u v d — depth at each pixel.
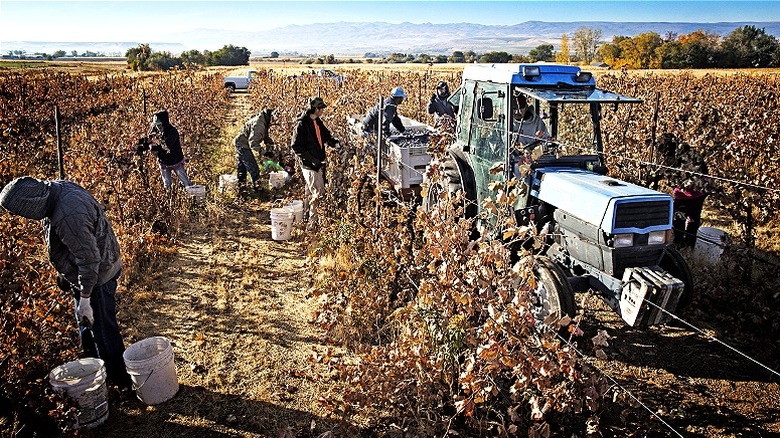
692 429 4.34
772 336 5.57
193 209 9.18
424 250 5.00
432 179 5.34
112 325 4.56
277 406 4.57
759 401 4.65
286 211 8.08
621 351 5.37
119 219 7.51
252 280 6.79
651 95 16.67
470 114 6.90
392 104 9.34
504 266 3.88
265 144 10.42
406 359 4.16
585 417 4.44
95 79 32.59
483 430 4.22
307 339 5.54
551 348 3.65
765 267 6.88
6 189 3.81
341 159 9.23
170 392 4.63
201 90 20.77
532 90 5.75
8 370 4.19
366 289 5.64
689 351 5.38
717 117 13.06
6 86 21.33
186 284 6.68
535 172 5.82
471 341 4.02
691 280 5.32
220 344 5.43
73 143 10.81
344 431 4.17
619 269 5.01
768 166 9.27
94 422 4.26
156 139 8.88
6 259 5.28
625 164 9.24
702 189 6.95
